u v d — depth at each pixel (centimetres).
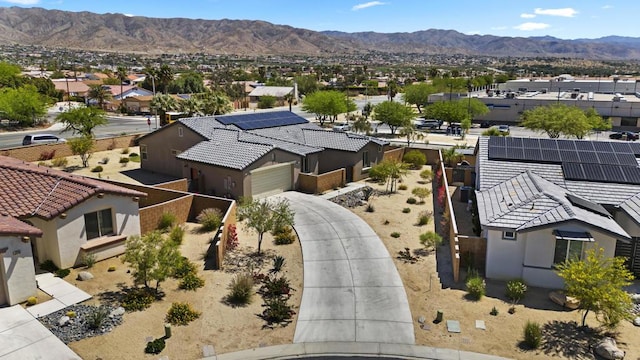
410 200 3184
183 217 2683
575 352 1495
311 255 2239
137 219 2300
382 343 1546
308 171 3675
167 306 1739
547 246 1900
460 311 1741
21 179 2172
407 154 4469
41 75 14375
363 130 6612
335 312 1730
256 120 4250
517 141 2856
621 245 2050
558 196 2081
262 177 3234
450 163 4231
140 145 4134
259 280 1973
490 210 2131
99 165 4231
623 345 1530
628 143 2736
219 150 3409
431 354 1491
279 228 2339
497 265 1984
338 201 3198
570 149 2706
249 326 1633
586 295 1559
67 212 1986
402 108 6512
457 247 2027
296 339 1564
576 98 8512
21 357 1410
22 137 5603
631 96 9088
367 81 16850
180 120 3828
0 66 9075
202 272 2033
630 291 1912
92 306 1717
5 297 1698
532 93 9781
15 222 1816
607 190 2283
